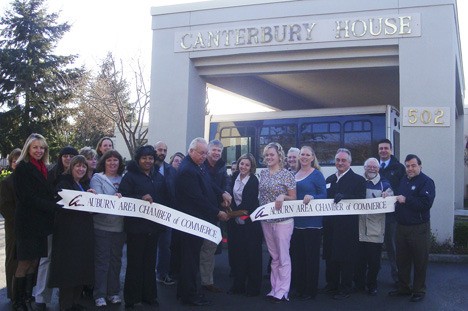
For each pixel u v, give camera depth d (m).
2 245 11.20
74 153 6.52
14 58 31.22
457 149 23.36
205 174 6.82
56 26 33.00
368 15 11.38
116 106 25.31
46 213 5.83
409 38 10.98
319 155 14.08
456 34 12.33
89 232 5.99
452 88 10.64
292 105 20.05
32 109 31.42
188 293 6.55
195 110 13.25
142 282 6.48
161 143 7.78
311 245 6.89
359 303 6.76
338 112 14.07
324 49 11.81
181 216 6.45
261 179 7.06
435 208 10.48
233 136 15.59
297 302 6.78
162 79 13.08
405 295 7.15
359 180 7.01
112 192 6.48
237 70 13.02
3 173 20.36
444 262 9.71
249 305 6.62
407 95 10.88
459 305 6.72
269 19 12.23
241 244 7.20
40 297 6.19
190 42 12.88
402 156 10.75
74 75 31.38
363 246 7.29
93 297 6.63
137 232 6.27
